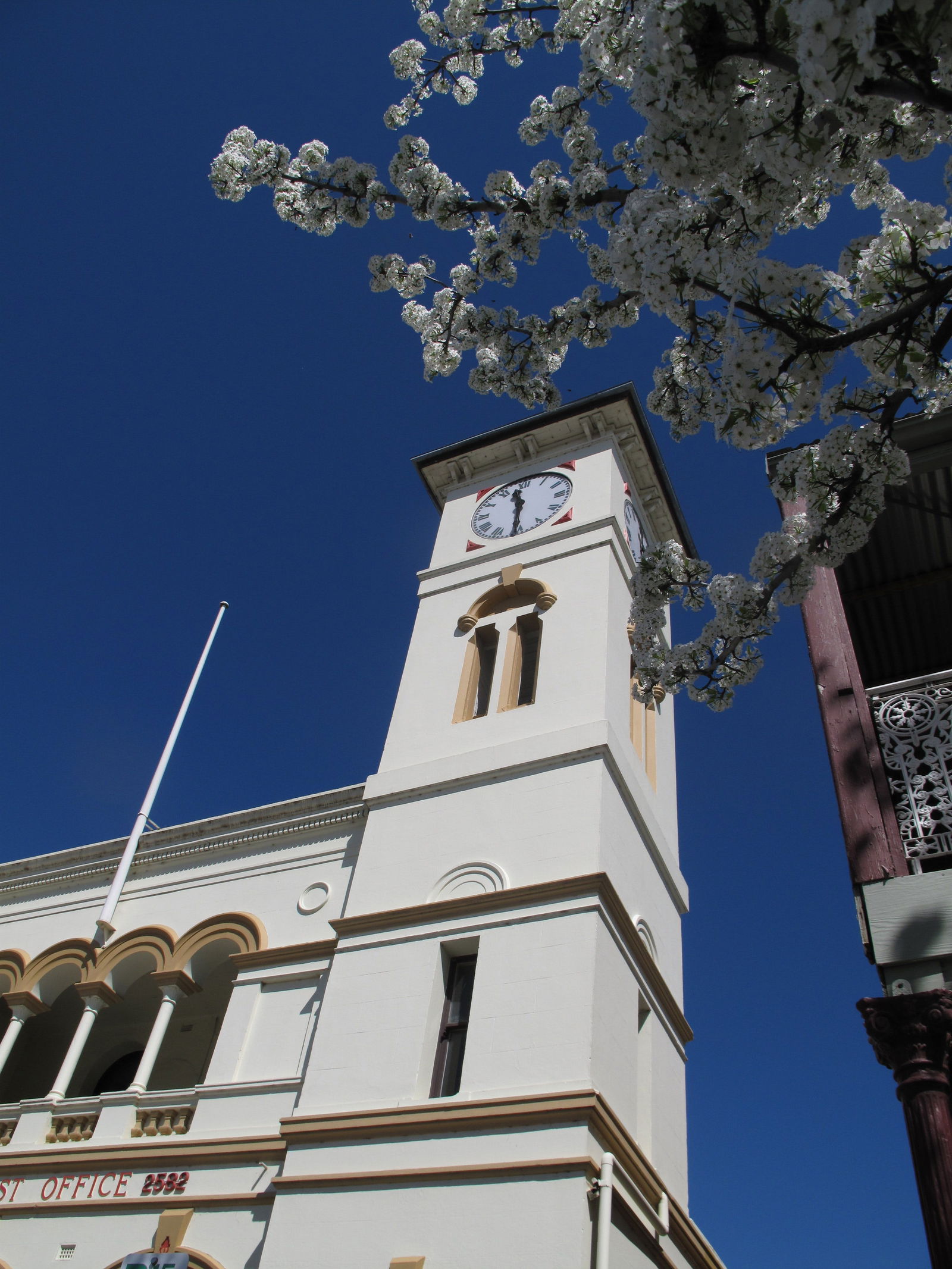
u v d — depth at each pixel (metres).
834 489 7.08
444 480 24.52
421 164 8.84
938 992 6.79
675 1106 14.90
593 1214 10.64
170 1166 13.73
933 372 6.47
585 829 14.39
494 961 13.27
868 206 7.21
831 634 10.02
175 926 17.52
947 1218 5.88
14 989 18.23
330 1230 11.52
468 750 16.83
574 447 23.20
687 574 8.37
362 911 15.04
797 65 5.20
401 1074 12.69
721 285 6.06
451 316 9.26
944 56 4.88
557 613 18.73
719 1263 14.86
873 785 8.57
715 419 6.54
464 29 9.09
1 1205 14.25
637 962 14.39
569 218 8.45
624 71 7.12
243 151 9.12
